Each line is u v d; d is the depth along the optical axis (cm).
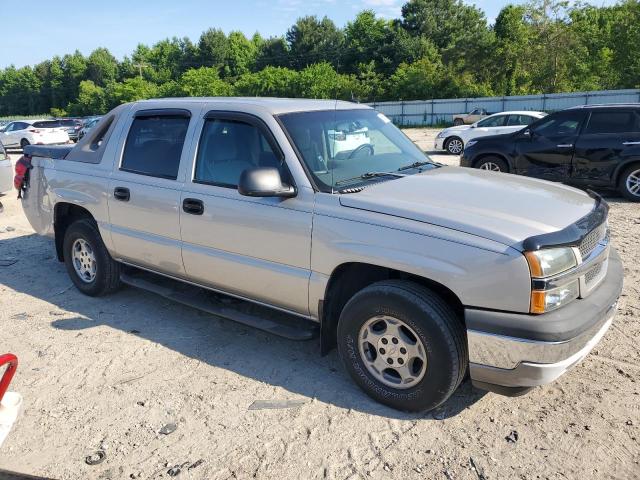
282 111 391
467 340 301
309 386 368
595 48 5038
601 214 341
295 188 355
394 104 4603
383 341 332
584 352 301
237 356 412
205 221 402
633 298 499
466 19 7369
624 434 309
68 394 364
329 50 7662
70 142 3025
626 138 929
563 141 990
